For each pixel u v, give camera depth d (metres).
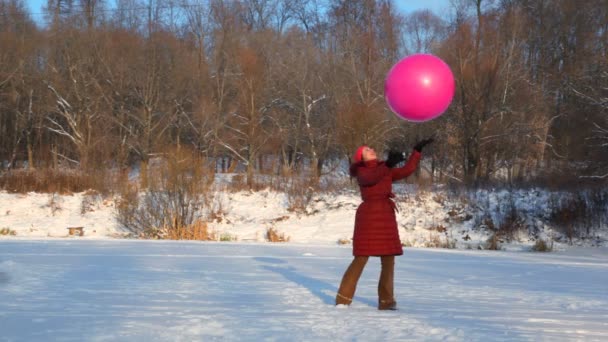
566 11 37.75
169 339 4.98
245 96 34.75
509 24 35.84
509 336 5.30
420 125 34.47
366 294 8.23
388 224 6.81
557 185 26.47
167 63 39.25
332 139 36.38
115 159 33.16
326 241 22.70
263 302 7.21
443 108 6.53
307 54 40.03
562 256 18.23
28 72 39.34
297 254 14.84
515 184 27.52
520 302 7.70
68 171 30.20
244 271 10.77
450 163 33.44
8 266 10.54
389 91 6.58
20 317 5.91
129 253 14.23
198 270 10.80
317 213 25.88
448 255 16.42
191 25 42.50
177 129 39.75
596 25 34.03
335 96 37.03
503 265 13.62
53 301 7.00
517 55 35.66
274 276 10.05
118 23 41.66
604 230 22.67
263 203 27.08
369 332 5.36
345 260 13.33
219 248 16.38
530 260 15.70
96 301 7.04
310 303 7.21
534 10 41.22
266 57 40.22
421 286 9.38
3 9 40.00
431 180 29.09
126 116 38.19
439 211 24.91
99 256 13.28
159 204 22.92
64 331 5.24
